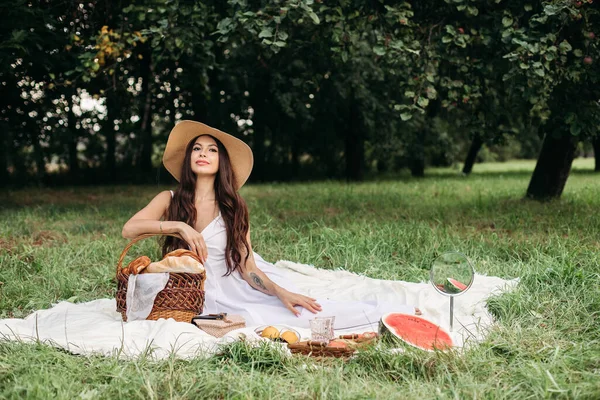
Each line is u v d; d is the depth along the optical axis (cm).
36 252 694
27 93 1589
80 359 368
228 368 351
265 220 927
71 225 916
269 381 330
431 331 407
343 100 2014
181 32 920
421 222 866
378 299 517
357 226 833
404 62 876
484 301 515
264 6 804
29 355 361
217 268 476
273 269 500
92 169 2105
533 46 750
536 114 940
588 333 430
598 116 875
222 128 2098
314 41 965
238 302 474
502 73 866
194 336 396
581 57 814
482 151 4762
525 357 382
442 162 3516
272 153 2375
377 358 362
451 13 891
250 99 2122
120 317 475
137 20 1045
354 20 897
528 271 571
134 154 2180
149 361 365
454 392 310
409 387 328
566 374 339
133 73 1579
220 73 1848
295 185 1858
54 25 1091
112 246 728
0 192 1587
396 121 2155
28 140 1817
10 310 531
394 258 701
